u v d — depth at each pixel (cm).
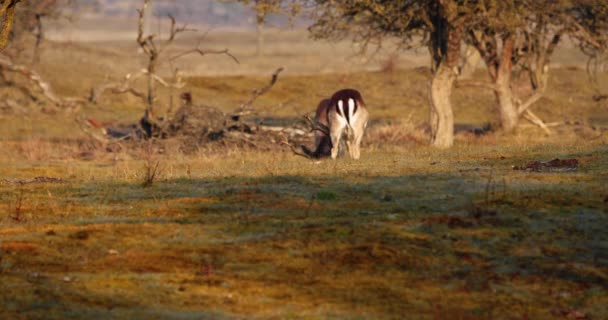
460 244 4069
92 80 19975
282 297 3384
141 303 3259
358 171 6278
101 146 11762
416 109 19200
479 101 19388
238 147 10956
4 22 6412
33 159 10612
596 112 18712
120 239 4184
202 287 3478
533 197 4906
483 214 4562
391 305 3309
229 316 3134
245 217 4612
